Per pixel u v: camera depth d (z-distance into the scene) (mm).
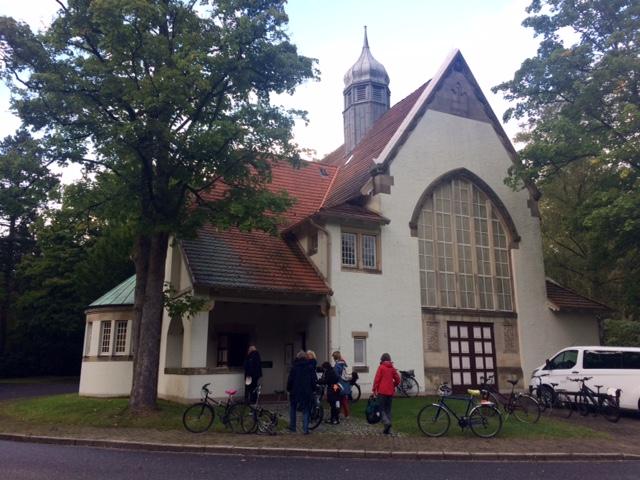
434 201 21672
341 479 8172
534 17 20984
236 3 14031
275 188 23672
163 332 19703
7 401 20156
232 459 9750
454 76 23422
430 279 20781
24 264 39375
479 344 21047
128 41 13055
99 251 33781
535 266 23109
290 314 20766
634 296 21922
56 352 39000
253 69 14328
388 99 29156
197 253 17625
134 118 13828
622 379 15570
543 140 20641
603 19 19828
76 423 13477
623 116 17750
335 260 18672
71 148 13648
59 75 13312
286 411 15008
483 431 12258
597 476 8891
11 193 13078
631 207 16938
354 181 22172
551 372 17328
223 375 16078
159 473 8305
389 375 12344
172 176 14445
